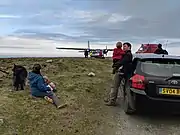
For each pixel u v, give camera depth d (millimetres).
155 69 3098
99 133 2789
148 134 2801
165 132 2873
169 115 3475
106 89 4977
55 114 3277
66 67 7715
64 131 2789
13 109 3277
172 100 2912
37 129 2785
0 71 6074
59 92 4379
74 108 3574
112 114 3443
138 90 3045
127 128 2959
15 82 4344
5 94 3994
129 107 3328
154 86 2975
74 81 5496
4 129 2680
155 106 2971
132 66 3475
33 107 3443
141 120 3242
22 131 2695
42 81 3943
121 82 4160
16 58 9289
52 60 8930
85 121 3119
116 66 3672
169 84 2945
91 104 3846
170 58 3174
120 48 3961
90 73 6555
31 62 8117
